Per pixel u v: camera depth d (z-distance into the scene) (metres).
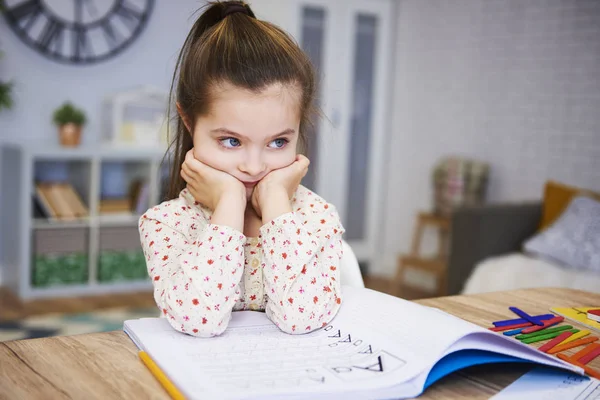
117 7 3.81
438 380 0.66
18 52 3.59
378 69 4.64
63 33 3.69
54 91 3.71
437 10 4.29
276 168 0.87
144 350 0.70
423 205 4.39
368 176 4.71
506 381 0.66
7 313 3.11
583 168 3.38
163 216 0.90
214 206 0.86
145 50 3.95
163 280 0.82
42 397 0.58
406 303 0.81
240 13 0.85
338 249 0.91
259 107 0.79
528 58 3.67
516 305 0.98
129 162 3.98
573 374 0.69
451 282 3.12
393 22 4.64
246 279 0.95
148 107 3.81
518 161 3.73
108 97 3.80
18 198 3.37
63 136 3.53
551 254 2.91
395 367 0.63
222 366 0.64
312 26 4.36
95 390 0.60
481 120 3.96
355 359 0.66
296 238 0.84
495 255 3.06
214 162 0.84
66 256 3.47
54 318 3.05
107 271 3.59
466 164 3.83
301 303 0.78
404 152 4.58
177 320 0.75
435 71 4.31
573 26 3.43
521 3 3.71
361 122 4.63
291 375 0.62
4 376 0.62
